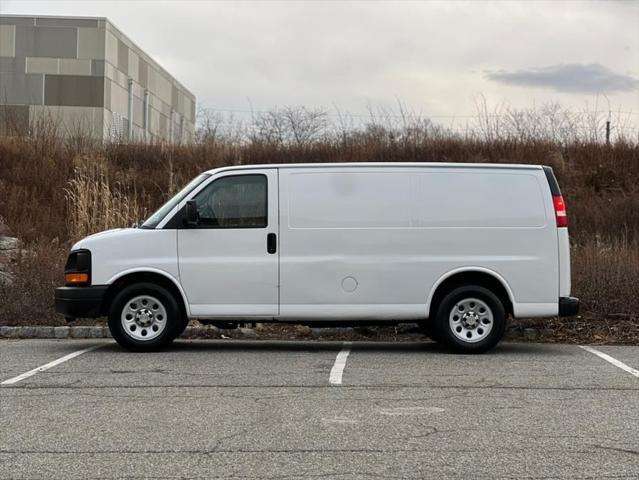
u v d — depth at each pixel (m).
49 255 13.50
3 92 34.50
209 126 28.64
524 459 5.12
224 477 4.77
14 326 11.33
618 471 4.89
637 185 20.45
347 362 8.78
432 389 7.29
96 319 11.72
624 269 12.27
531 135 22.72
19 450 5.32
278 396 6.97
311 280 9.27
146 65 40.22
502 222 9.38
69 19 34.66
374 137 23.05
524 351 9.73
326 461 5.07
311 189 9.37
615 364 8.72
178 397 6.93
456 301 9.35
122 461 5.07
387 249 9.30
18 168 19.89
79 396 6.97
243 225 9.32
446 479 4.73
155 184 20.73
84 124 28.20
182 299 9.34
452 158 21.86
